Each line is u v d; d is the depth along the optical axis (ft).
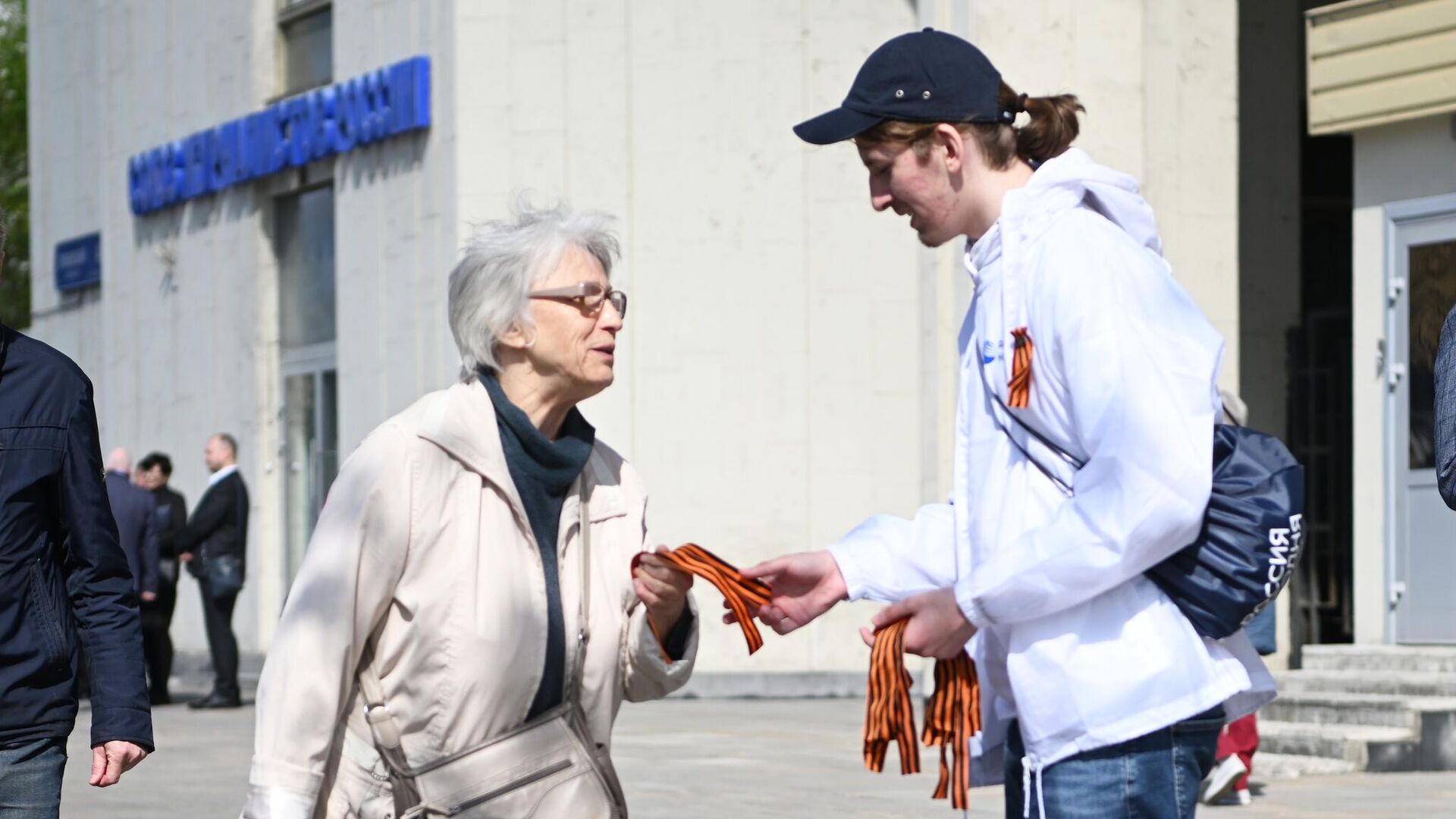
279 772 10.86
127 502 52.42
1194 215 47.42
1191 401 10.27
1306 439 53.72
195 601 70.18
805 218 54.39
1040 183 10.89
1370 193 43.70
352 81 60.59
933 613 10.66
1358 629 43.32
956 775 11.21
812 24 54.39
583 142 55.16
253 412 67.51
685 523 54.44
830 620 53.78
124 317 76.54
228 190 69.05
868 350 53.98
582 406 54.39
